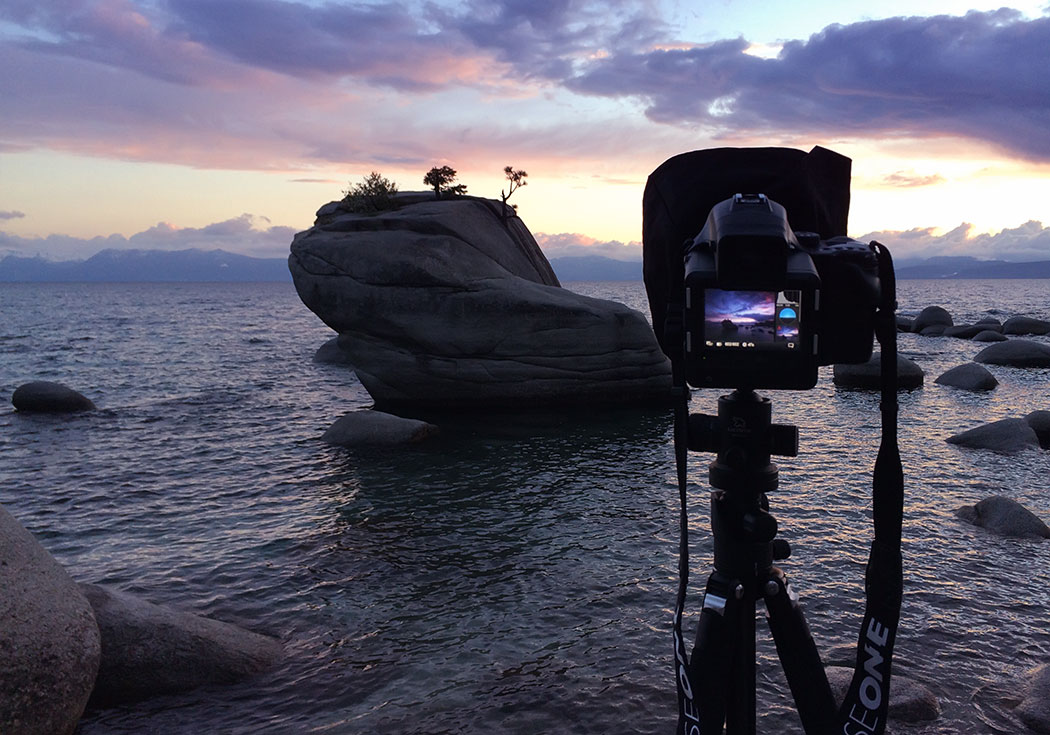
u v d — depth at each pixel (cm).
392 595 836
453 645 704
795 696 229
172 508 1217
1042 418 1573
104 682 603
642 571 889
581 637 713
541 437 1789
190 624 667
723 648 218
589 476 1393
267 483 1380
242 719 576
